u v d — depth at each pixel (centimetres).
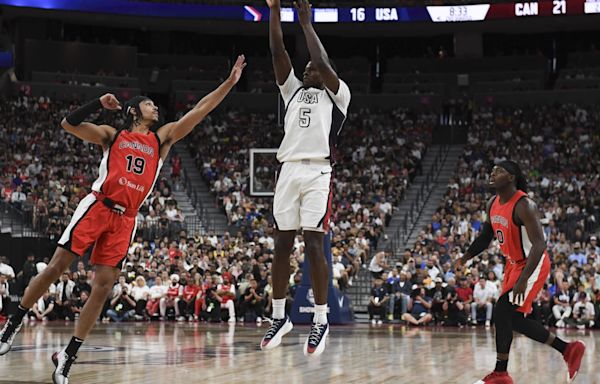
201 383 593
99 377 625
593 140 2709
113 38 3291
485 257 1738
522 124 2872
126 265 1758
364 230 2077
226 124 2958
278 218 507
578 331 1496
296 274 1684
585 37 3325
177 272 1792
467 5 2797
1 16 2962
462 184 2441
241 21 2888
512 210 590
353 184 2470
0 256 1819
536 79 3167
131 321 1686
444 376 666
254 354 870
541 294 1605
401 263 1812
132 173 550
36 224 2039
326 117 502
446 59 3316
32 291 537
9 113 2744
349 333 1329
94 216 543
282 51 512
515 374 696
